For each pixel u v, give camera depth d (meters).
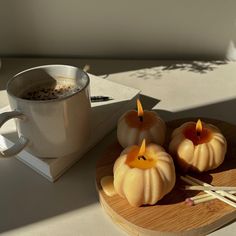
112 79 0.53
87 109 0.35
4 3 0.55
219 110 0.45
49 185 0.36
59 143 0.34
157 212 0.30
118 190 0.31
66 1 0.54
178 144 0.34
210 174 0.34
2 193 0.35
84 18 0.55
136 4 0.53
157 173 0.30
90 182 0.36
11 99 0.33
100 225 0.31
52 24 0.56
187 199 0.31
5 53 0.60
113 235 0.30
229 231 0.30
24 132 0.34
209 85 0.50
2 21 0.57
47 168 0.35
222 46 0.55
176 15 0.53
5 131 0.39
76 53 0.59
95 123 0.40
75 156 0.38
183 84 0.51
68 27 0.56
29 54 0.60
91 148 0.40
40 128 0.33
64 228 0.31
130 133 0.35
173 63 0.56
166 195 0.32
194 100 0.47
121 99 0.44
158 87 0.50
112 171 0.34
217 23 0.53
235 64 0.55
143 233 0.29
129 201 0.31
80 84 0.37
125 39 0.56
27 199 0.34
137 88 0.50
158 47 0.57
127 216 0.30
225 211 0.30
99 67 0.56
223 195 0.31
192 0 0.52
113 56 0.58
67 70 0.38
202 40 0.55
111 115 0.41
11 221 0.32
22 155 0.38
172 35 0.55
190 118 0.41
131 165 0.31
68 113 0.33
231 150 0.37
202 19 0.53
